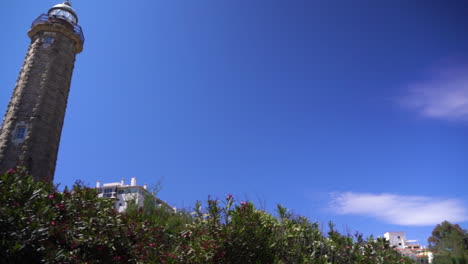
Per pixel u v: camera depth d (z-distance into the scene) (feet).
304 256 23.99
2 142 70.03
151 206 39.27
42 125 73.00
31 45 82.94
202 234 23.15
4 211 21.27
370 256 27.37
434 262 61.05
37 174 68.39
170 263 21.44
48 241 23.18
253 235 21.98
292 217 28.53
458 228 143.84
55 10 91.45
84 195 28.89
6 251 19.94
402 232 166.81
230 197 23.80
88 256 23.97
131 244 25.21
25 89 75.31
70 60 85.40
